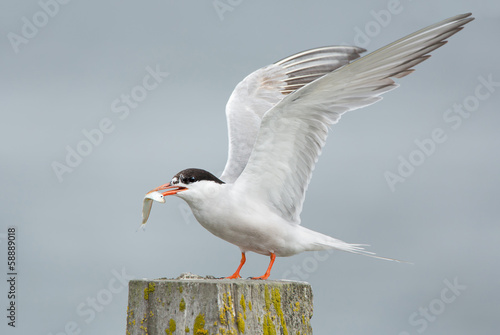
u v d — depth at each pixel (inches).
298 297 318.3
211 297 291.0
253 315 297.1
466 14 348.2
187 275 356.8
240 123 460.8
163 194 380.5
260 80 498.0
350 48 490.9
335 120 375.2
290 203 396.8
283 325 307.1
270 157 385.7
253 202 389.7
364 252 389.1
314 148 384.5
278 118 370.6
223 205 382.0
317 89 356.5
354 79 356.2
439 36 351.9
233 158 436.5
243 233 389.4
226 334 287.3
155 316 299.0
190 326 291.4
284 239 392.2
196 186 380.8
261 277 387.9
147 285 303.0
